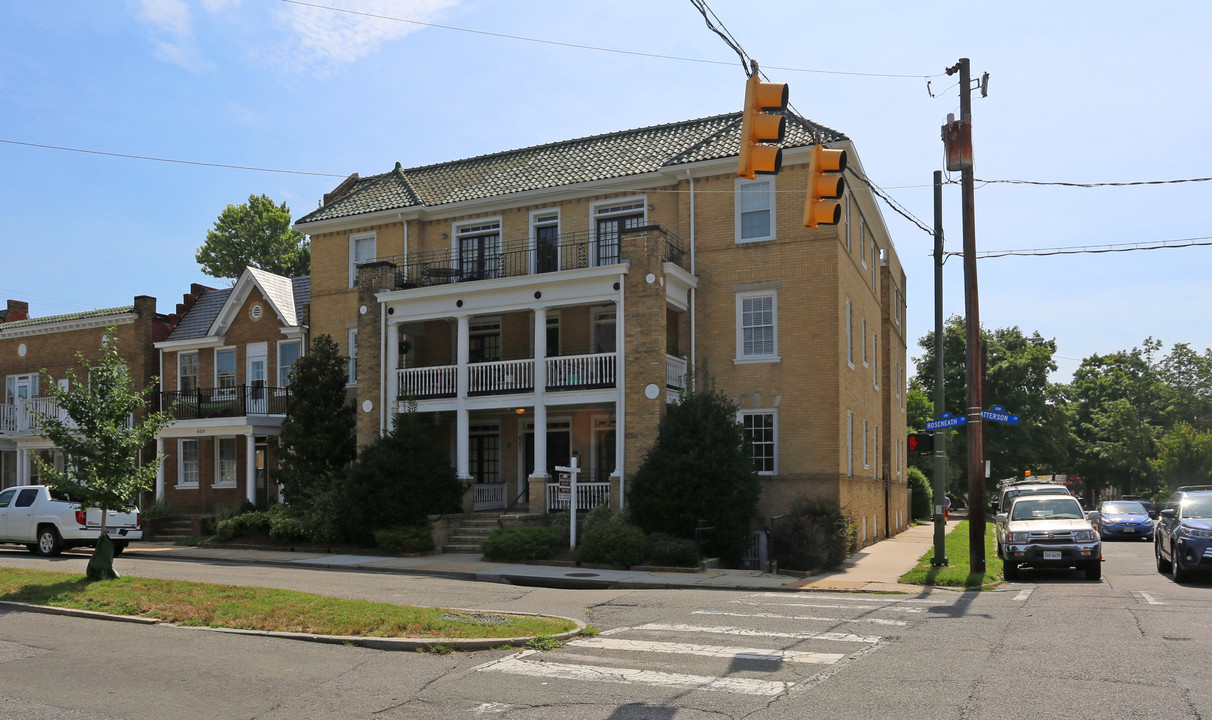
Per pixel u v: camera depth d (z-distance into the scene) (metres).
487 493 26.31
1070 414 60.00
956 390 59.84
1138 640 10.19
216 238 59.28
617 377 23.09
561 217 26.66
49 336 36.81
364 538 24.09
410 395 25.86
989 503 64.88
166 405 33.16
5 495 24.64
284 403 31.33
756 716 7.28
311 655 10.04
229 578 17.59
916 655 9.55
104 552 15.80
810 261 23.58
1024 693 7.81
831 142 22.98
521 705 7.78
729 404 22.08
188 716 7.72
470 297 25.09
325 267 30.17
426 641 10.28
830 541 20.97
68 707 8.06
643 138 27.67
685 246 24.92
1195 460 52.09
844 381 23.95
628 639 10.72
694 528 20.78
